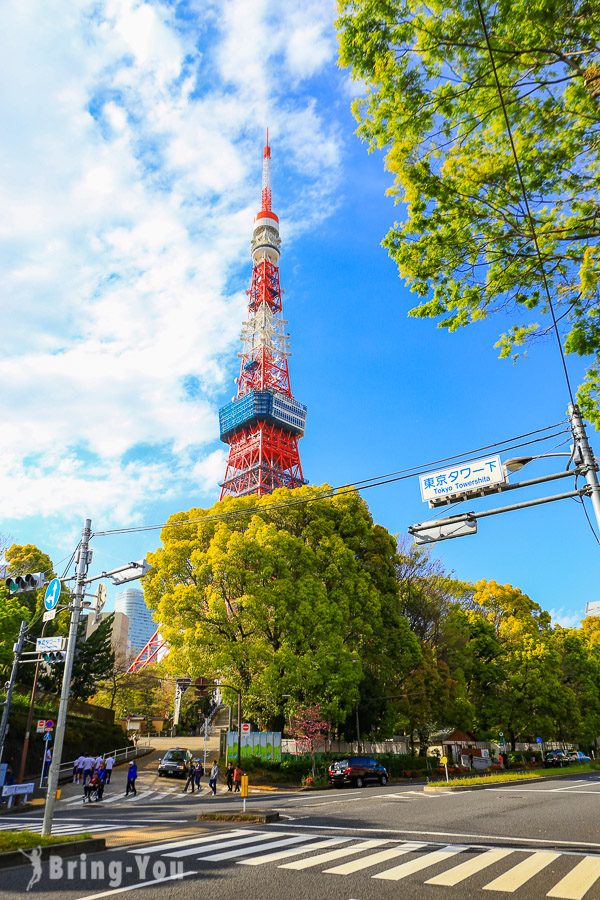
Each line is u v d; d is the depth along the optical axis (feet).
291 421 350.64
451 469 39.42
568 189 32.22
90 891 23.70
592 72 26.99
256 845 35.32
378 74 31.22
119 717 203.51
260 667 104.68
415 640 124.57
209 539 118.73
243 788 55.06
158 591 116.16
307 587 108.37
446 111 31.48
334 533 120.88
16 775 93.30
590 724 175.42
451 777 121.70
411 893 23.80
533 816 50.39
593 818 48.83
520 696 151.43
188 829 43.27
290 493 124.36
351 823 46.26
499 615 168.45
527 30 27.45
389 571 131.13
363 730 129.49
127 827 45.37
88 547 45.91
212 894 23.25
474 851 33.30
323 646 106.11
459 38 28.60
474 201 32.81
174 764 111.14
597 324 34.86
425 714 126.31
